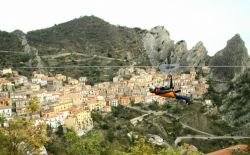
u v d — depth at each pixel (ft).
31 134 120.16
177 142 563.89
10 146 118.52
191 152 194.59
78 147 241.96
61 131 424.46
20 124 120.37
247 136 632.79
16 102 497.05
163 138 556.51
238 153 225.76
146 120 603.67
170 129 604.08
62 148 304.91
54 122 456.45
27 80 655.76
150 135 536.83
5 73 652.48
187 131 610.24
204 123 652.48
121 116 596.29
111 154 268.41
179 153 190.49
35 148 120.57
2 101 493.77
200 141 586.86
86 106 572.92
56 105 522.88
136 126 569.23
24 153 120.16
